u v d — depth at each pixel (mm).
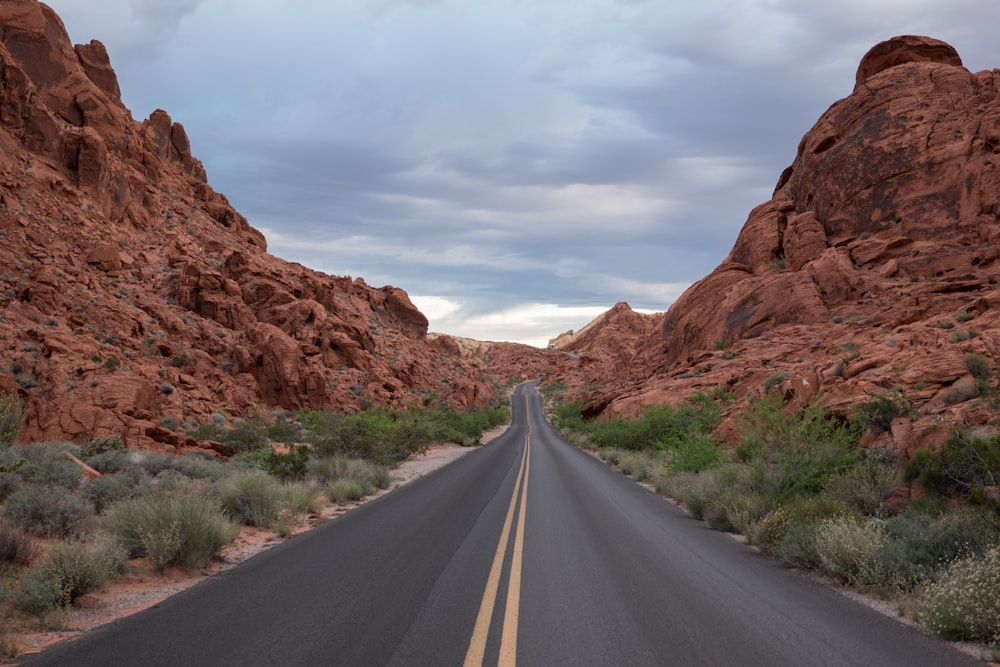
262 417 45969
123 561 8023
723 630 5895
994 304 23781
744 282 56750
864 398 17234
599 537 10875
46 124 63562
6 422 20719
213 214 95438
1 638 5324
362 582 7645
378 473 20047
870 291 44281
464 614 6297
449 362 111500
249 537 11070
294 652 5176
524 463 29062
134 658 5027
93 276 53031
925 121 50781
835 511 10148
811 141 60938
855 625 6168
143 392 31922
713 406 30266
